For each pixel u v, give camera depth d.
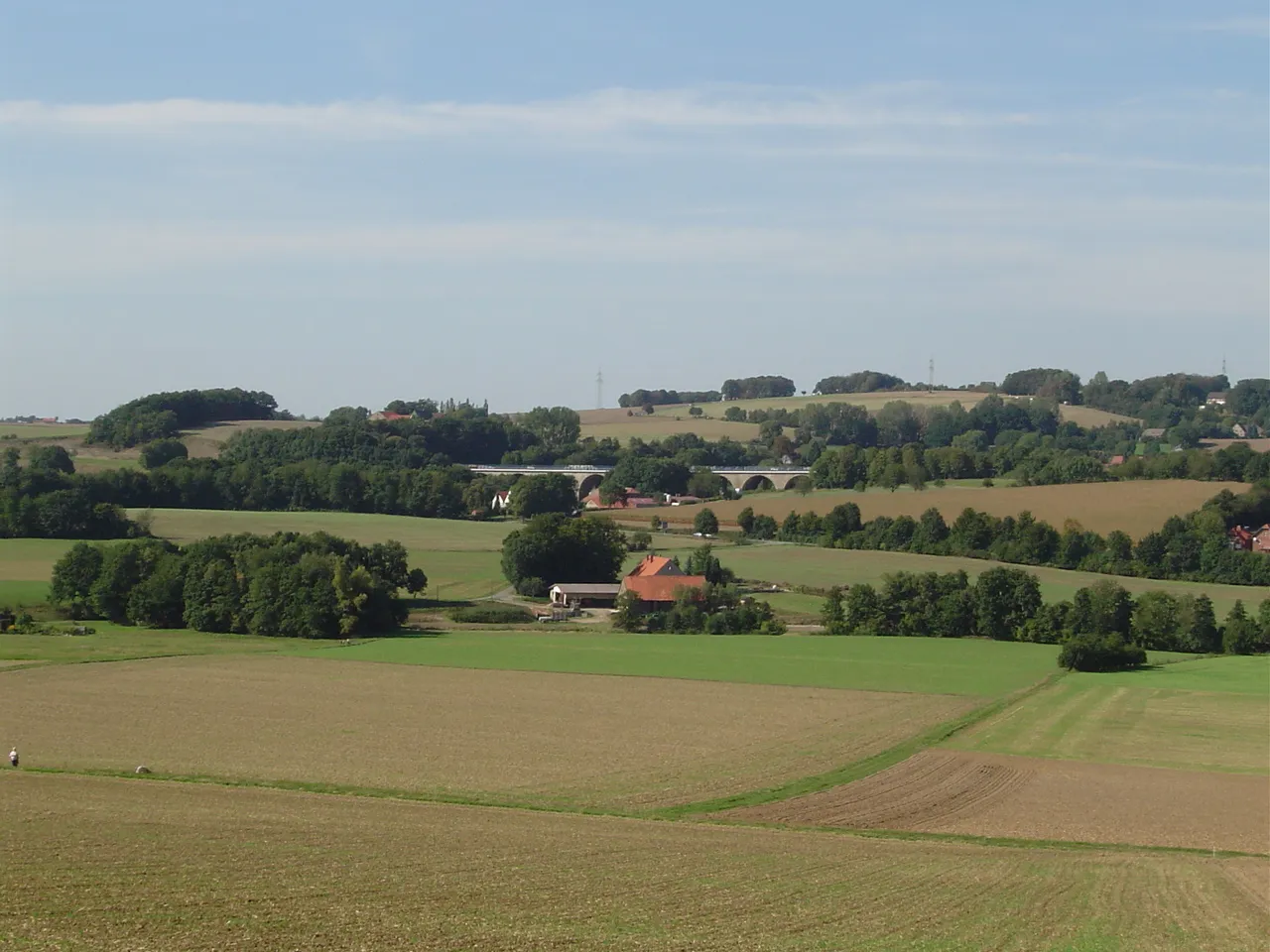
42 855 40.66
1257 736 74.19
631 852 44.72
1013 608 117.94
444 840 45.44
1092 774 63.75
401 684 86.06
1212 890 42.53
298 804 51.72
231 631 116.00
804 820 53.34
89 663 92.88
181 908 34.81
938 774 63.00
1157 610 116.38
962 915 37.72
